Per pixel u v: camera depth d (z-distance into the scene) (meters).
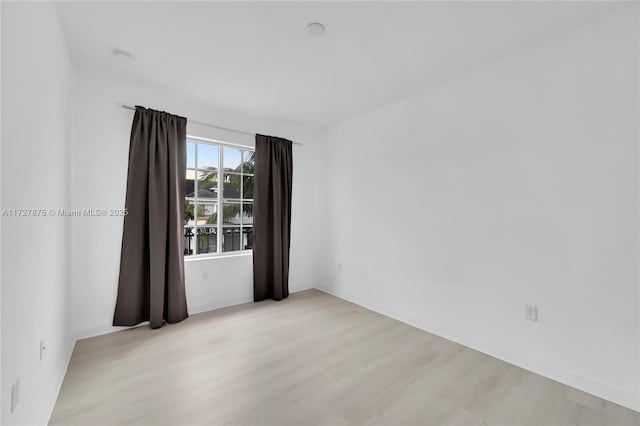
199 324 2.98
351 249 3.79
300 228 4.26
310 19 1.88
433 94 2.86
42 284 1.51
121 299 2.73
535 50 2.16
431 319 2.86
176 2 1.73
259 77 2.68
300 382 2.01
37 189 1.42
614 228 1.83
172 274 2.96
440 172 2.79
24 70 1.22
